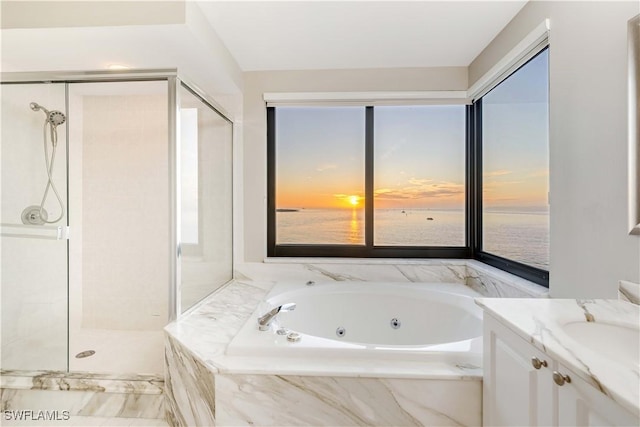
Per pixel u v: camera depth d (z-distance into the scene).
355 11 1.71
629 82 1.05
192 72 2.06
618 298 1.10
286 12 1.70
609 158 1.14
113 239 2.60
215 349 1.38
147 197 2.59
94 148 2.59
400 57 2.26
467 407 1.18
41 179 1.84
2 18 1.46
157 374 1.69
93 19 1.46
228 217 2.47
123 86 2.32
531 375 0.87
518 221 1.89
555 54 1.42
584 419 0.70
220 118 2.33
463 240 2.55
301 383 1.21
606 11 1.14
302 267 2.50
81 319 2.60
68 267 1.83
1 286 1.83
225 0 1.58
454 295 2.06
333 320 2.21
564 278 1.37
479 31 1.92
